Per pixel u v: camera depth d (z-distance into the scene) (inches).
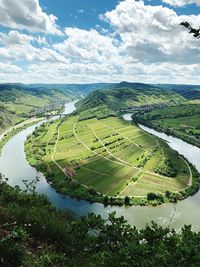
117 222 491.5
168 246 434.0
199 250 401.1
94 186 5949.8
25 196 979.3
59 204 4977.9
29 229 571.5
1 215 604.4
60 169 6978.4
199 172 6742.1
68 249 525.0
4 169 6791.3
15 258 433.4
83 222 504.1
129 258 405.7
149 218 4421.8
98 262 427.5
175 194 5349.4
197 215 4569.4
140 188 5777.6
